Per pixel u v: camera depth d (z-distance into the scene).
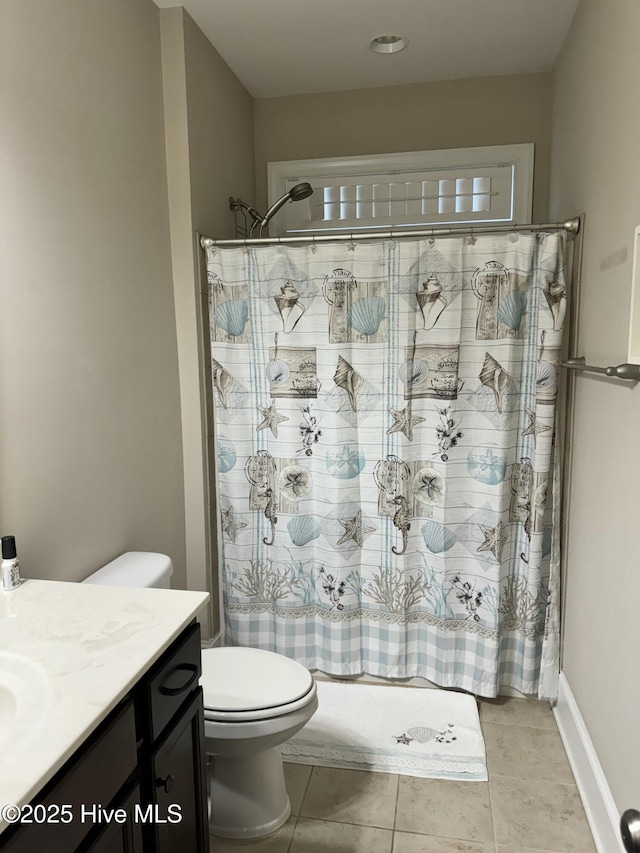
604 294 1.69
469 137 2.80
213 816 1.72
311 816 1.77
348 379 2.20
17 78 1.42
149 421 2.07
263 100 2.96
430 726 2.15
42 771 0.80
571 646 2.06
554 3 2.14
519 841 1.68
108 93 1.80
